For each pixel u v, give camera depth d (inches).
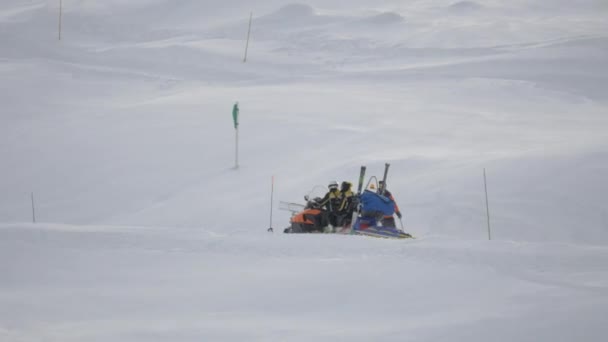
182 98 5295.3
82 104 5472.4
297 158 3432.6
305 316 786.8
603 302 694.5
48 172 3508.9
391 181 2721.5
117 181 3319.4
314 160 3348.9
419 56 7834.6
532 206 2197.3
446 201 2340.1
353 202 1668.3
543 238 2003.0
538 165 2527.1
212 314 814.5
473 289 836.0
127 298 906.1
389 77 6574.8
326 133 3900.1
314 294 878.4
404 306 794.8
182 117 4471.0
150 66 7352.4
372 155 3253.0
